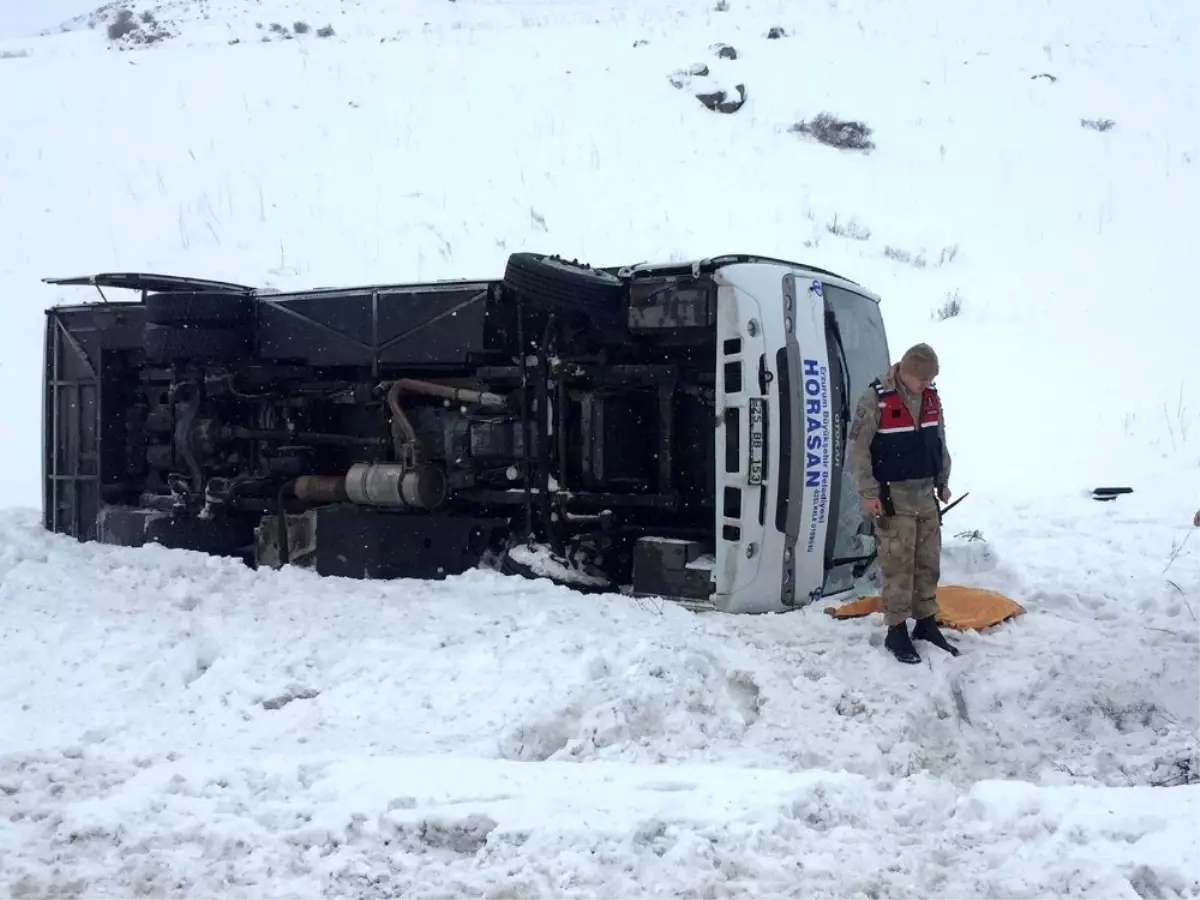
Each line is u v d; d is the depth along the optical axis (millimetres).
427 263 18750
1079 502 11734
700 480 8328
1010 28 29984
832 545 7934
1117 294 17828
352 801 4480
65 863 4078
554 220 20250
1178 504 11391
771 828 4227
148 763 5090
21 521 11289
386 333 9016
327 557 9172
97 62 30297
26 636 7105
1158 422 13828
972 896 3807
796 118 24297
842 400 8156
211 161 23375
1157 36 28859
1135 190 21453
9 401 15969
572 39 29703
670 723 5734
